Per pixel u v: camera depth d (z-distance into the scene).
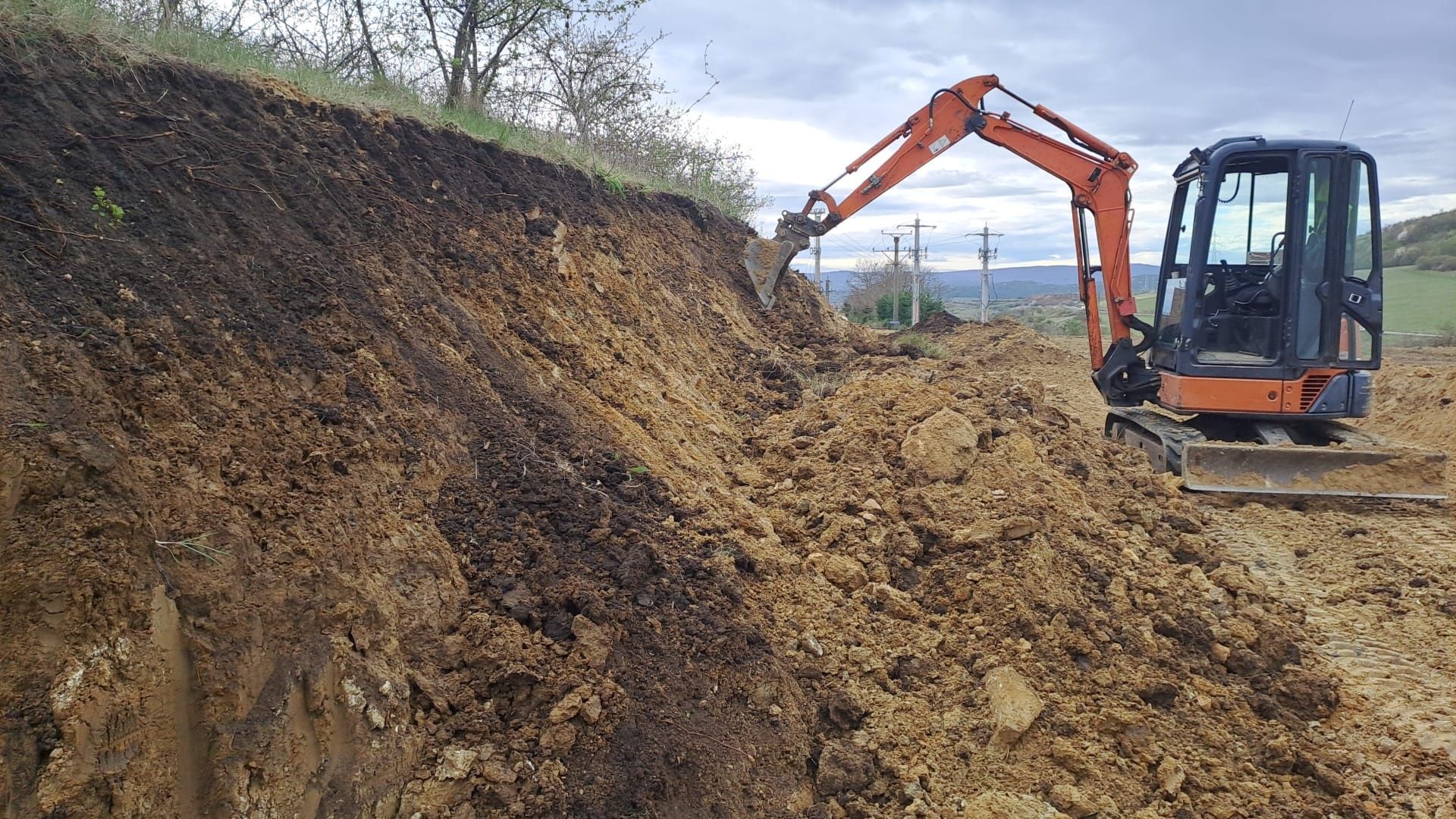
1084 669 4.45
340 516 3.29
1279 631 5.08
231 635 2.75
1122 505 6.72
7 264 3.11
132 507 2.68
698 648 3.76
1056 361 16.98
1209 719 4.37
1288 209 7.85
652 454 5.49
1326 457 7.57
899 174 10.70
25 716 2.30
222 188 4.36
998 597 4.75
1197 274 8.13
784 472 6.31
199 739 2.61
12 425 2.61
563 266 7.19
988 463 6.21
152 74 4.62
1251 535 6.93
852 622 4.54
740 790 3.37
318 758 2.80
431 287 5.29
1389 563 6.34
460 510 3.91
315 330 4.04
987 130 10.20
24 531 2.48
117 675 2.48
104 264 3.40
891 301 47.94
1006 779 3.79
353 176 5.54
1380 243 7.82
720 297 10.46
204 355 3.41
